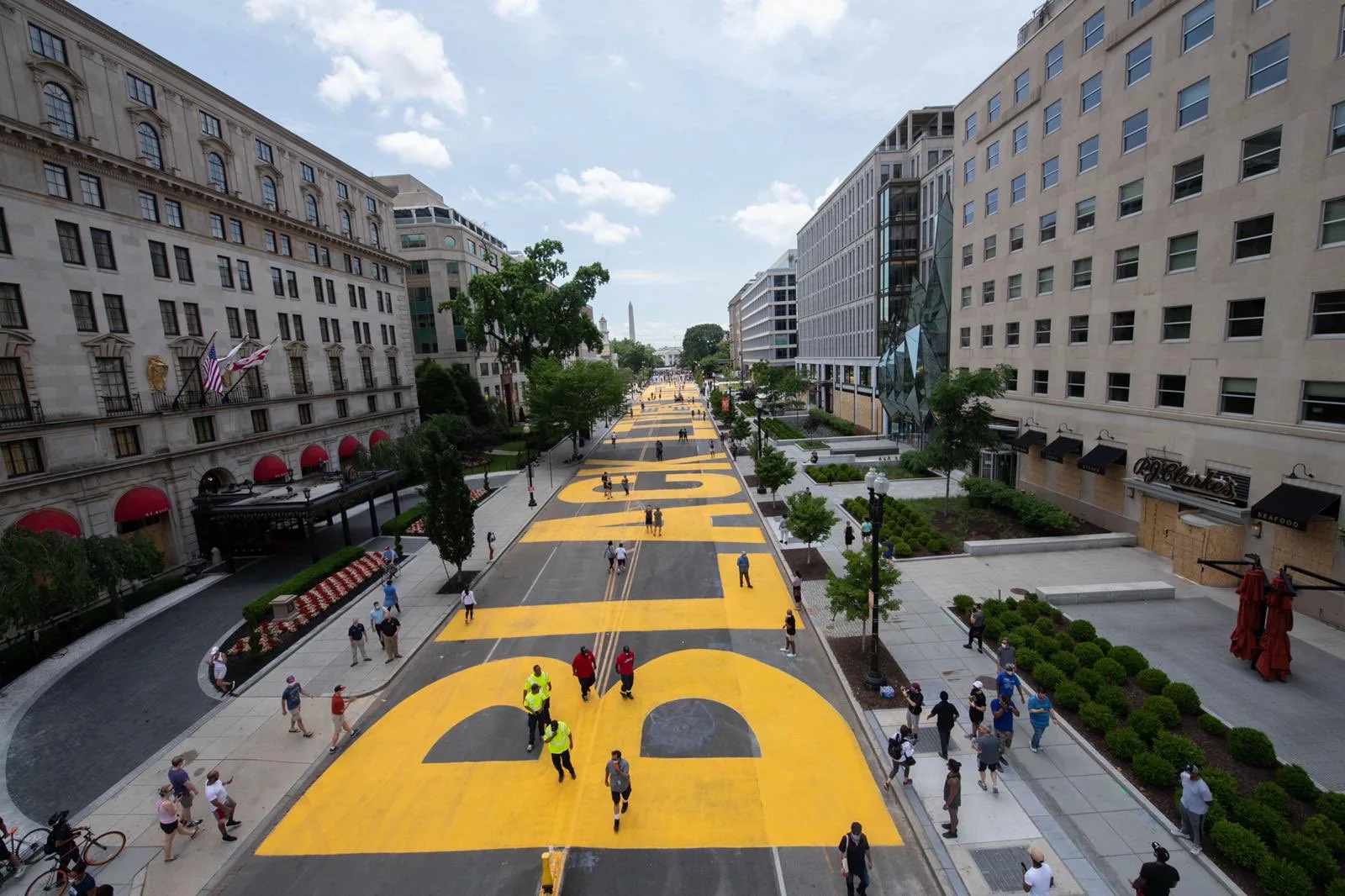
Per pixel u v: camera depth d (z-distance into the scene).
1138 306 26.34
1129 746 13.28
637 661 19.59
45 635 22.48
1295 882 9.52
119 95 29.77
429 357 73.56
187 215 33.81
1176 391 24.81
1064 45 30.33
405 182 79.81
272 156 41.00
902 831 12.30
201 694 18.81
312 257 44.78
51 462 26.12
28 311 25.56
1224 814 11.22
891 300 59.62
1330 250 18.66
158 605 25.97
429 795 13.89
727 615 22.75
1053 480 32.72
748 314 174.12
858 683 17.22
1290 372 19.98
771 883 11.19
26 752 16.19
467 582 26.97
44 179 26.28
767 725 15.88
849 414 75.31
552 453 62.25
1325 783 12.38
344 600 25.58
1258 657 16.61
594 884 11.30
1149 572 24.12
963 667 17.73
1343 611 18.59
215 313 35.66
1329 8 18.30
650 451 62.62
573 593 25.55
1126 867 10.77
